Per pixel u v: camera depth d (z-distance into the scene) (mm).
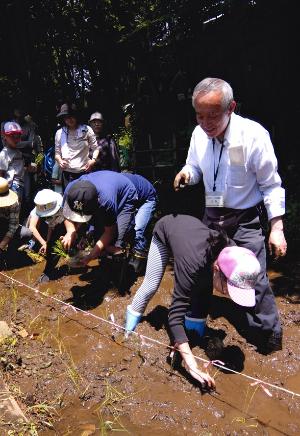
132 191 3994
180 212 6512
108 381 3027
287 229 5527
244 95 7660
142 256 4492
